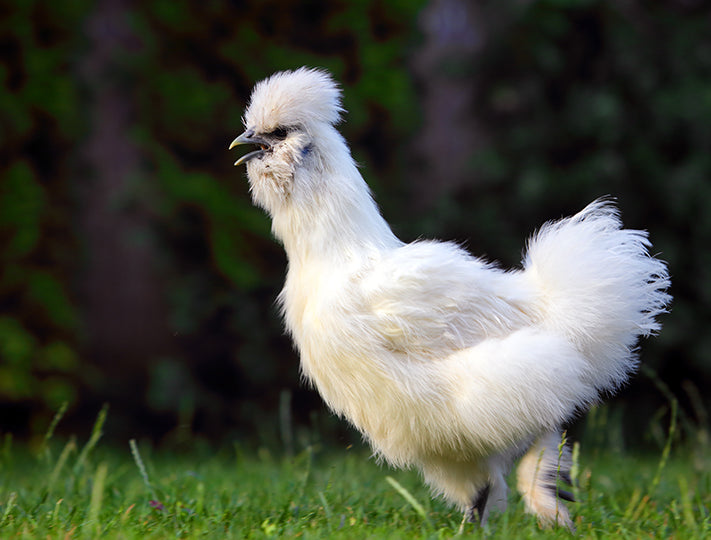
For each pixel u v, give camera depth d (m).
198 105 13.01
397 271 6.05
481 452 6.20
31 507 6.74
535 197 13.66
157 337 14.82
